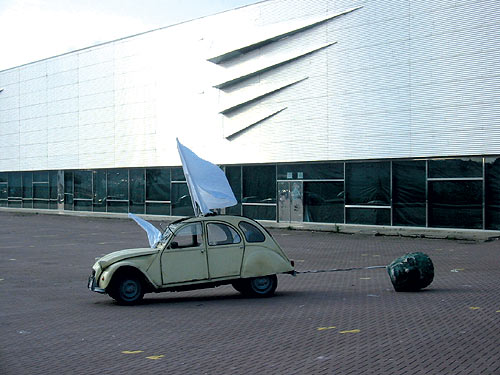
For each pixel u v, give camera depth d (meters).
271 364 7.20
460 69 25.91
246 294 13.14
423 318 9.72
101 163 44.28
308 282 14.82
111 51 43.03
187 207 38.53
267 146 33.44
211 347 8.19
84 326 9.94
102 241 26.14
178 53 38.22
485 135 25.14
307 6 31.45
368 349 7.76
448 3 26.27
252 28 33.84
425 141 27.00
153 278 12.05
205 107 36.69
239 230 12.59
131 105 41.69
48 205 50.16
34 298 13.11
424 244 23.23
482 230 25.28
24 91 51.69
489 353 7.39
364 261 18.75
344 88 29.95
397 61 27.98
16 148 52.84
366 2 29.17
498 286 13.12
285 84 32.53
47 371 7.21
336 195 30.53
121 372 7.06
